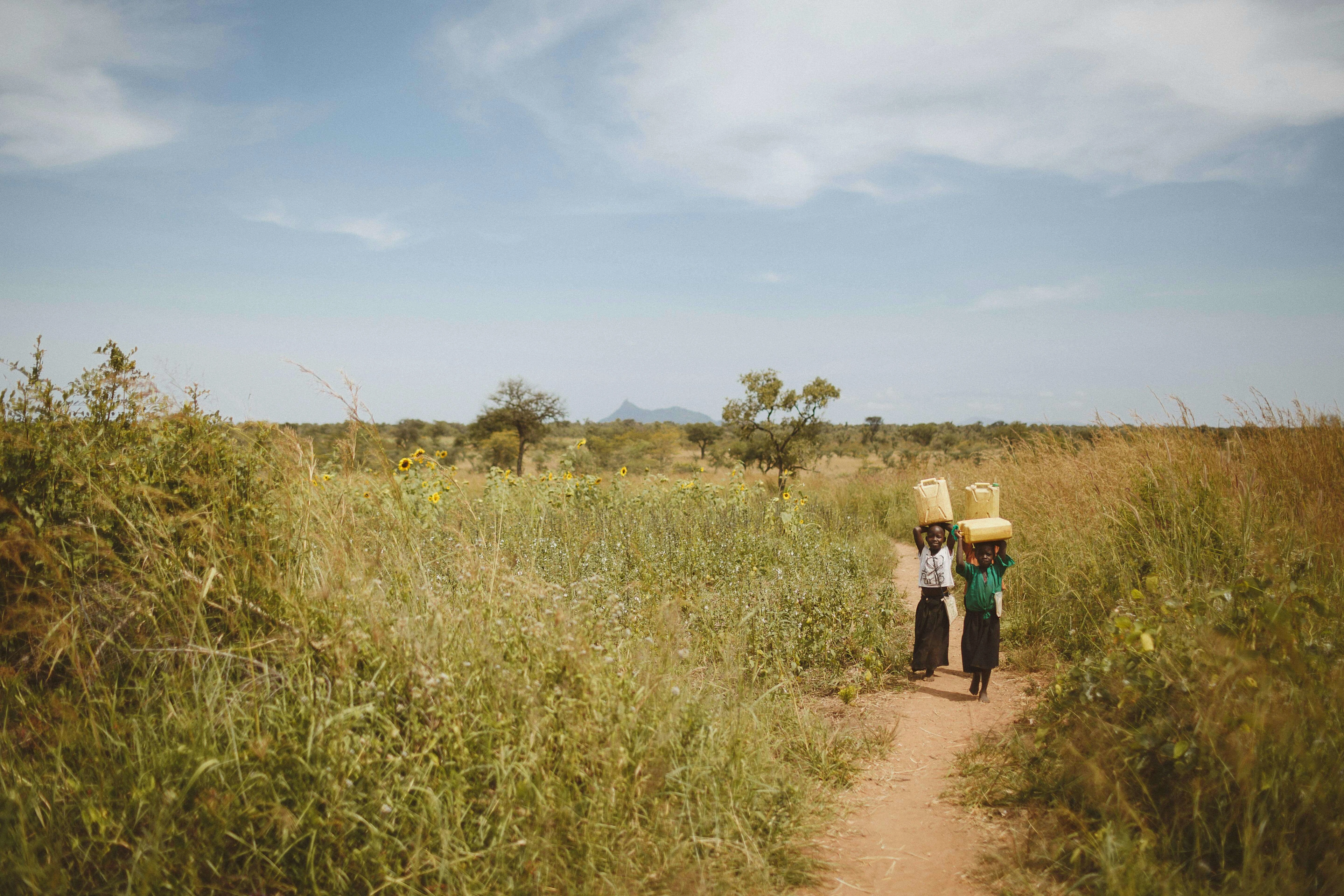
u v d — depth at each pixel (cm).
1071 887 302
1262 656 341
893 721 545
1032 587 793
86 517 374
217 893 267
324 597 366
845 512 1719
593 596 588
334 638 348
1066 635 680
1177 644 399
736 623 652
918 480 1827
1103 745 374
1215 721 332
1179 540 652
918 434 7981
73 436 390
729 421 3052
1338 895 266
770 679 575
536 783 323
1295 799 299
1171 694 370
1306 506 663
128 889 251
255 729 317
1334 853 276
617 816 324
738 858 334
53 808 288
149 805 285
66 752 313
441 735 322
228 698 335
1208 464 737
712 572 805
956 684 637
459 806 302
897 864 353
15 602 347
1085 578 711
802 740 479
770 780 403
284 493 425
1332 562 556
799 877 335
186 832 278
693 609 683
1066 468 955
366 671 349
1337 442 750
